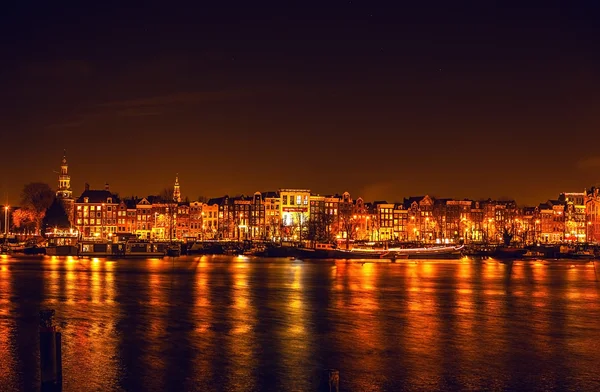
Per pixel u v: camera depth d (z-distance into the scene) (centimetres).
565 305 7156
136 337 5081
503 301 7494
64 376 3938
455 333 5341
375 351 4656
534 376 4019
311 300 7431
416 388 3772
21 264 14088
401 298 7694
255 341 4959
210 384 3812
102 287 8731
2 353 4503
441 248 18650
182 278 10319
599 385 3838
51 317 3425
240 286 9006
